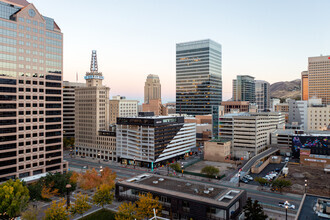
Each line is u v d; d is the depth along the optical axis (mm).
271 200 99312
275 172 142375
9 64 114812
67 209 78250
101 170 118000
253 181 127688
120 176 136500
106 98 192625
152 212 73750
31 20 123688
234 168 153000
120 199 96125
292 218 82250
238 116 190125
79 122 197750
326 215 56906
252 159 165750
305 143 171250
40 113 125688
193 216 78500
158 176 105750
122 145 172250
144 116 183750
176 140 176250
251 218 72188
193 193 84375
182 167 152000
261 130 194125
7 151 113312
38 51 126062
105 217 82438
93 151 189625
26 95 120312
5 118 112688
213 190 87438
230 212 78188
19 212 76000
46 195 97625
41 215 86188
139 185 93312
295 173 131875
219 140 182125
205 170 131125
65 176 109938
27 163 120438
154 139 155875
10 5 121938
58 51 135000
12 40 116312
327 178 122750
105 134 183625
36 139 123938
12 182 85750
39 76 125750
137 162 164875
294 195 104438
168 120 168875
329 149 162625
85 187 106312
